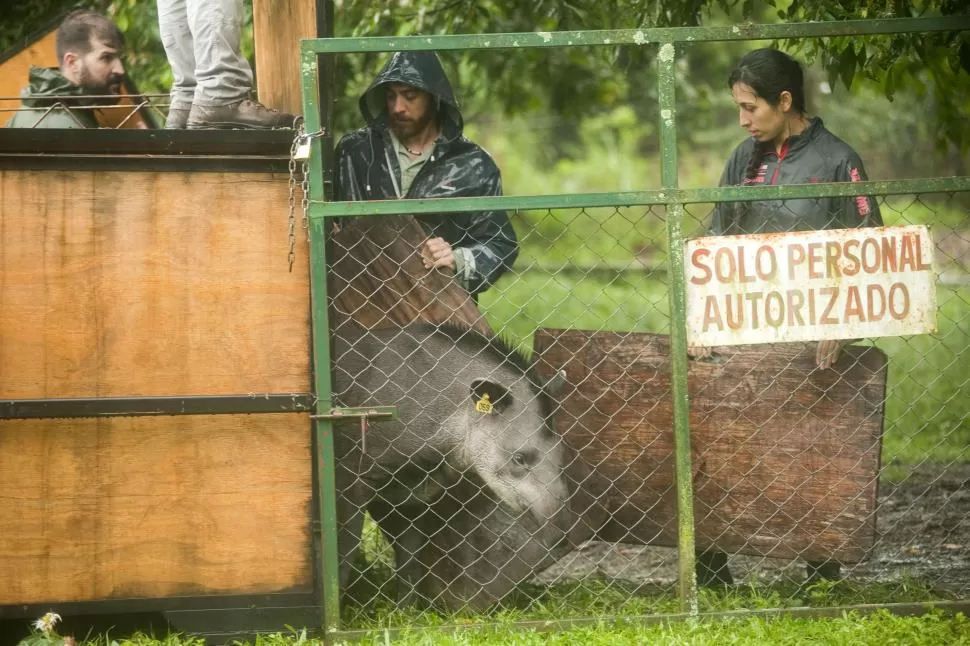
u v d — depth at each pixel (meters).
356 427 8.82
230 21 8.33
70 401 7.81
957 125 14.07
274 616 8.13
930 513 11.77
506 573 9.23
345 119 16.94
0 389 7.84
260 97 8.96
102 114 10.51
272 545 8.11
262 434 8.09
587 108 21.83
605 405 9.49
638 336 9.45
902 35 10.58
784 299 8.18
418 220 9.89
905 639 7.73
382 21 17.05
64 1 14.41
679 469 8.25
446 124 10.16
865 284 8.23
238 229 8.00
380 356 9.03
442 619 8.66
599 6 14.69
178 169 7.93
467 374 9.12
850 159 9.21
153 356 7.96
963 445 14.23
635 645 7.68
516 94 20.61
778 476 9.14
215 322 8.00
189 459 8.04
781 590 9.32
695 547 9.33
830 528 9.02
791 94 9.28
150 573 8.03
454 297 9.23
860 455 8.95
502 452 9.11
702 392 9.27
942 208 36.53
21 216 7.83
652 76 26.42
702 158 50.00
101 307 7.91
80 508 7.96
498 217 10.01
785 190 8.06
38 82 10.20
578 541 9.47
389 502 9.32
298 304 8.05
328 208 7.86
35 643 7.42
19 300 7.85
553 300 28.08
